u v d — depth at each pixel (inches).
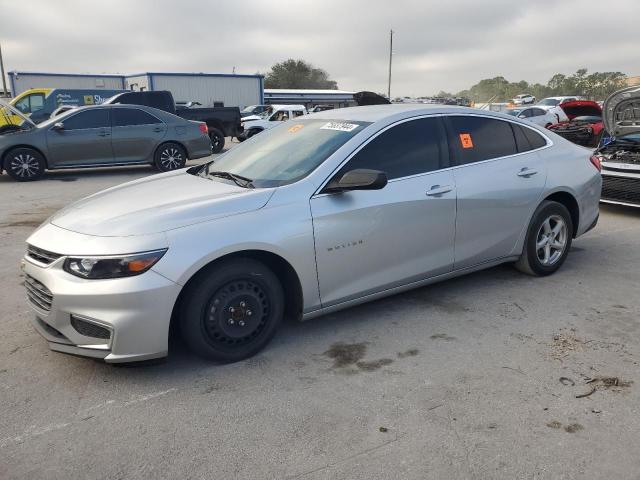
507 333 148.7
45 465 96.8
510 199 174.2
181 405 115.4
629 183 279.7
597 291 179.8
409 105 171.6
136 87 1286.9
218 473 94.7
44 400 117.3
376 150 150.3
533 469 94.7
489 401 115.4
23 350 140.3
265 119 994.1
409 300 172.9
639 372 126.9
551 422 107.8
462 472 94.1
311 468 95.7
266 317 136.3
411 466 95.7
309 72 3398.1
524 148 184.2
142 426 108.3
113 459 98.5
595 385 121.3
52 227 131.9
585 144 704.4
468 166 166.7
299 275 135.6
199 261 120.6
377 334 148.9
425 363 132.7
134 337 117.2
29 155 437.1
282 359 135.3
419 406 114.0
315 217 135.8
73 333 119.8
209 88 1301.7
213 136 707.4
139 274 116.0
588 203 201.3
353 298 147.9
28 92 935.7
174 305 123.2
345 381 124.7
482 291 180.1
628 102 283.6
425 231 156.1
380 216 145.9
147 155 482.6
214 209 128.1
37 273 124.0
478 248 171.3
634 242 241.4
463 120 170.9
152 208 131.0
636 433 104.3
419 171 156.0
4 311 166.1
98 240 119.1
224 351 130.9
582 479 92.3
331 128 159.8
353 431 105.9
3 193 382.0
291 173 144.3
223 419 110.4
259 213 130.1
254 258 132.9
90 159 459.5
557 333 148.3
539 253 190.1
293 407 114.3
